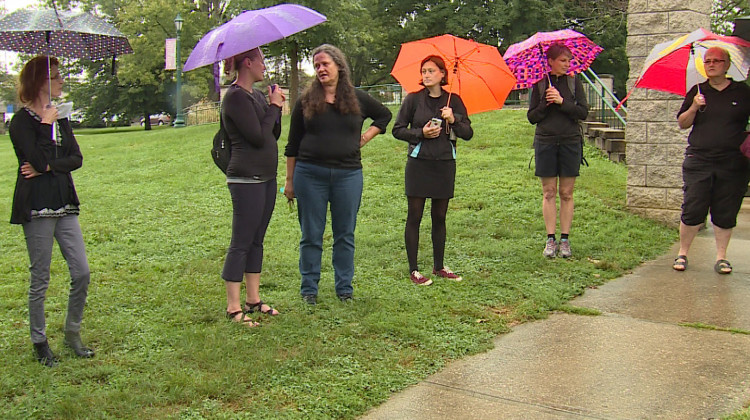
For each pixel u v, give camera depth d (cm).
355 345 445
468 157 1235
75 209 427
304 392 377
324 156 524
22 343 456
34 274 419
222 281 612
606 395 368
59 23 428
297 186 536
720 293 554
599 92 1502
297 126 533
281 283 602
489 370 409
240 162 483
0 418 345
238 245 492
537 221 824
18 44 453
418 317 498
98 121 4588
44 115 404
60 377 399
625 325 482
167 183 1198
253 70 484
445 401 367
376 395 374
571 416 345
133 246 765
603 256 675
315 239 539
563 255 676
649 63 611
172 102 4391
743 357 416
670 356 421
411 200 595
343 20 2678
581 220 820
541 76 672
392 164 1220
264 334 460
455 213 880
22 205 406
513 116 1639
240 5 2564
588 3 3644
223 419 344
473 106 657
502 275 611
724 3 2759
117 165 1443
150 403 364
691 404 355
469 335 465
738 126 604
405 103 598
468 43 607
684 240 635
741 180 608
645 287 577
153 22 3834
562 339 457
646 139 829
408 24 3981
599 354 428
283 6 500
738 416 334
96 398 365
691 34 605
